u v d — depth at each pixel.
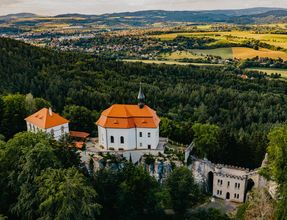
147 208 84.62
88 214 62.22
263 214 72.31
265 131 149.38
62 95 177.00
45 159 70.19
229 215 94.12
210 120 181.75
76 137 116.62
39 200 64.31
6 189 70.81
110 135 106.75
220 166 119.06
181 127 134.12
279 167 73.56
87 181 79.75
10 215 70.06
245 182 110.44
